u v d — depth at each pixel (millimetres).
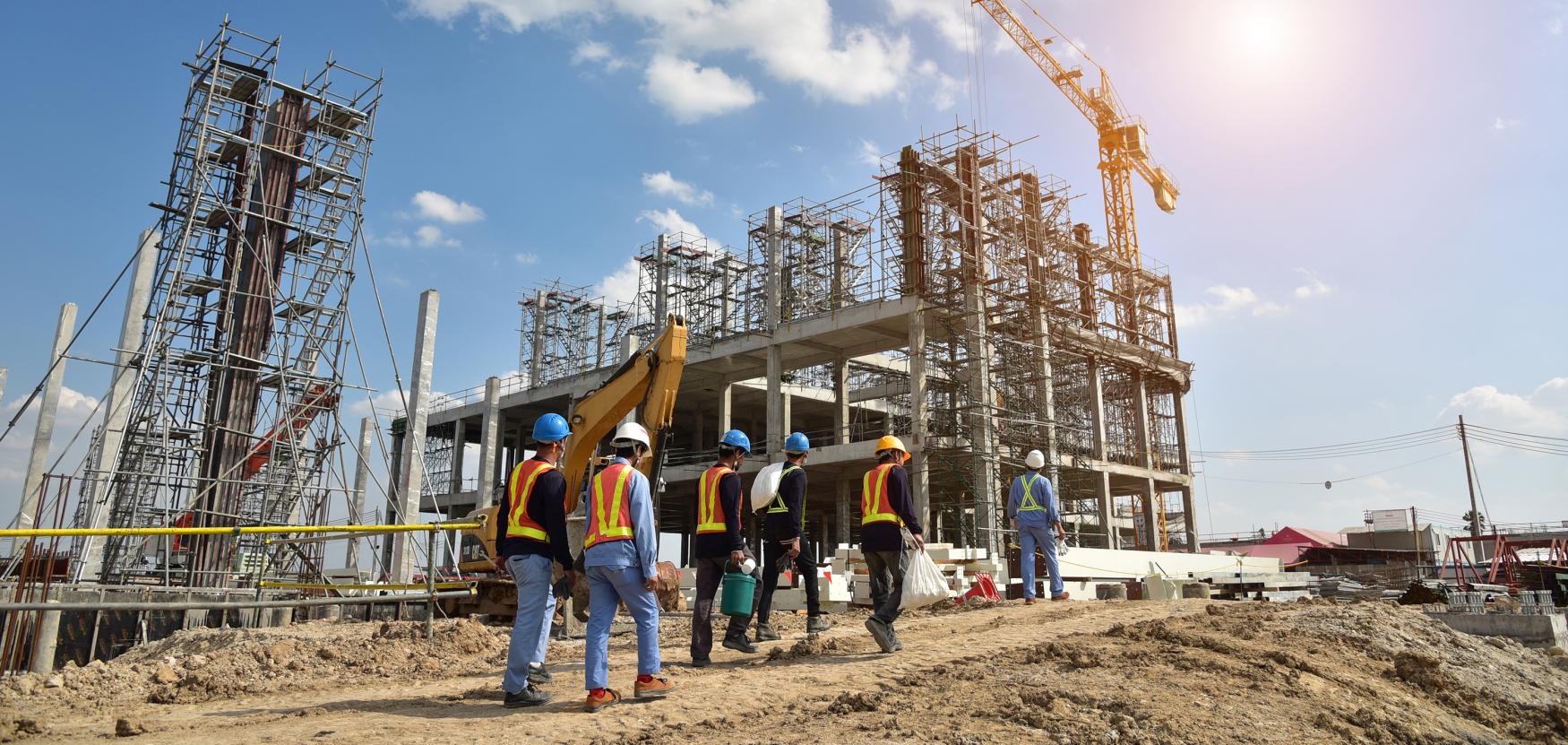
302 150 29531
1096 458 49312
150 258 28281
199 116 27312
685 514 66688
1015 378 45312
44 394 25281
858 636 11023
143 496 25109
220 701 8539
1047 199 48719
